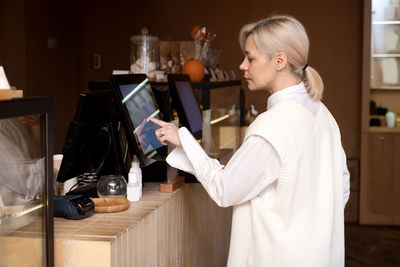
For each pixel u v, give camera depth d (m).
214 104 3.24
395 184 5.68
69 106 6.20
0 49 5.40
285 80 1.82
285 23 1.78
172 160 1.96
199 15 6.10
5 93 1.38
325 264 1.76
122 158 2.32
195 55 3.59
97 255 1.68
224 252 3.45
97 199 2.09
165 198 2.22
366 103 5.66
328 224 1.78
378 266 4.45
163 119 2.54
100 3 6.25
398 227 5.70
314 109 1.85
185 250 2.49
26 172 1.50
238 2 6.02
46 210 1.59
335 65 5.95
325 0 5.90
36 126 1.52
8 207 1.44
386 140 5.66
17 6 5.39
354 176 5.84
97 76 6.33
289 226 1.76
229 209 3.62
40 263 1.59
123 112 2.07
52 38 5.86
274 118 1.74
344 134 5.98
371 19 5.60
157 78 3.09
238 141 4.38
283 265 1.76
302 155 1.75
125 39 6.24
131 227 1.83
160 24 6.17
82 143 2.04
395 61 5.81
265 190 1.81
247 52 1.84
